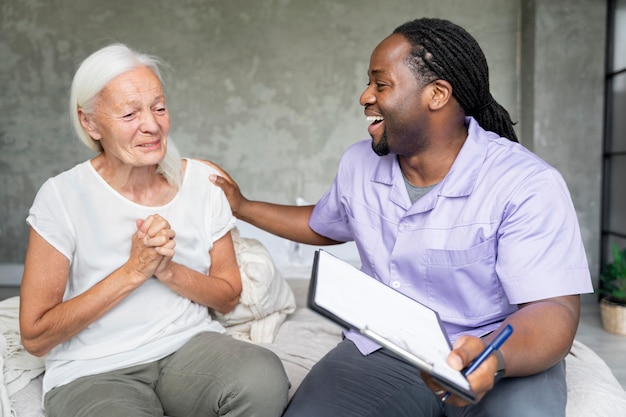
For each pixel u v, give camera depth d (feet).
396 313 3.99
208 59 17.10
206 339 5.36
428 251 4.98
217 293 5.71
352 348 5.38
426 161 5.11
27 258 4.99
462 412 4.63
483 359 3.56
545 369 4.35
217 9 16.97
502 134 5.55
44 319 4.83
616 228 15.80
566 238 4.58
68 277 5.24
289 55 17.04
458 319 4.99
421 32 4.82
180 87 17.20
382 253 5.32
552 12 15.85
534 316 4.22
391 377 4.98
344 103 17.13
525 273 4.51
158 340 5.27
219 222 5.83
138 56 5.17
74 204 5.08
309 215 6.53
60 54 17.20
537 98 16.10
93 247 5.14
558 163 16.21
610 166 16.01
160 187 5.49
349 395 4.78
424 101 4.84
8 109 17.40
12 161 17.48
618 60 15.51
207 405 4.93
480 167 4.92
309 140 17.26
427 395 4.91
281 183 17.40
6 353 5.61
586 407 5.09
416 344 3.52
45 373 5.25
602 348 12.14
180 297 5.50
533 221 4.60
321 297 3.49
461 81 4.86
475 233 4.80
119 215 5.21
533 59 16.08
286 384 4.89
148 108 5.01
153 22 17.03
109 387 4.87
